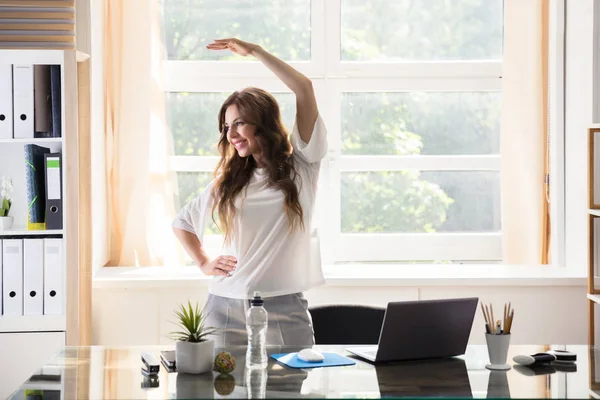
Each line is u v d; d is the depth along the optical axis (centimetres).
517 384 211
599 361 239
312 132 311
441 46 455
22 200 382
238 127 304
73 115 348
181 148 445
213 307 307
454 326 237
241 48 318
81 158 367
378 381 213
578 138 417
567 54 429
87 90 368
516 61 439
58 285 356
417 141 455
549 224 442
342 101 452
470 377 218
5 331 350
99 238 409
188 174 444
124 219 424
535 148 438
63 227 350
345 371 224
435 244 454
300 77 310
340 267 430
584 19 409
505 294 392
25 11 361
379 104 453
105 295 385
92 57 396
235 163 310
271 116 307
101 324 386
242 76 445
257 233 303
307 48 450
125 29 422
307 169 316
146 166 423
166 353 240
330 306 325
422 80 452
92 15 398
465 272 408
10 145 381
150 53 424
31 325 350
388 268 426
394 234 454
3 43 362
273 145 305
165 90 442
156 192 427
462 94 455
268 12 448
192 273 401
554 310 393
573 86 422
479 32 455
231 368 222
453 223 458
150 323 387
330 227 450
